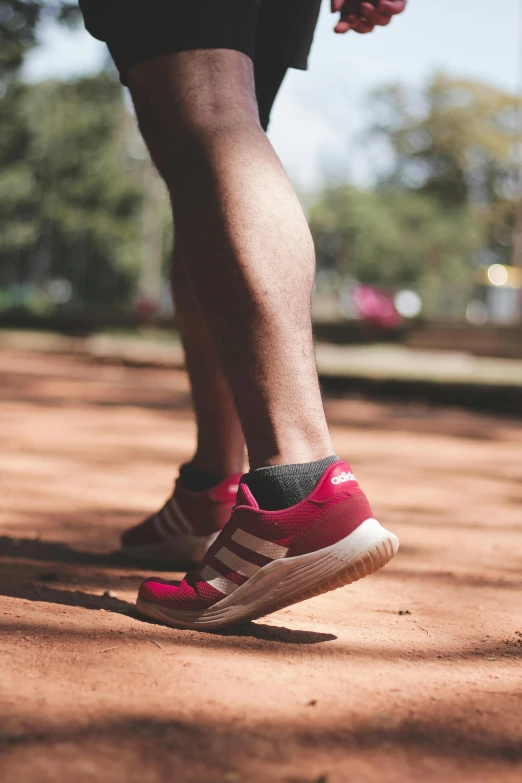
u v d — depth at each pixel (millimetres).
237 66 1320
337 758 822
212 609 1281
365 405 8266
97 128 41250
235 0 1320
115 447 4078
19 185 42750
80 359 13461
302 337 1273
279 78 1691
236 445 1846
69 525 2227
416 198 54062
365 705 978
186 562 1847
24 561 1764
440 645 1276
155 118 1347
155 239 46906
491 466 4102
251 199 1262
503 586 1745
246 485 1294
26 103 37250
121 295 51938
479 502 2967
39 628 1230
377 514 2623
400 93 51438
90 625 1274
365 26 1761
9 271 53625
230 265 1253
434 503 2896
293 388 1263
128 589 1588
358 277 54344
